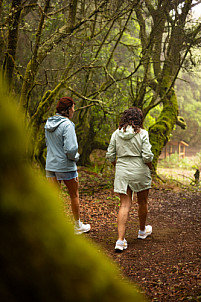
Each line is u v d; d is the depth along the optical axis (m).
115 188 3.82
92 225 4.79
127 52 12.65
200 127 28.75
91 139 11.63
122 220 3.78
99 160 13.07
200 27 9.06
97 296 0.17
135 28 12.47
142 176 3.83
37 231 0.16
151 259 3.43
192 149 29.22
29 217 0.16
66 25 7.00
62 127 3.72
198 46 9.16
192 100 29.16
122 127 3.87
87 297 0.17
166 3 8.73
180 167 20.61
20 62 9.17
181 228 4.86
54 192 0.18
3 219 0.16
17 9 5.11
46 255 0.16
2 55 6.56
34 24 7.81
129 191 3.87
